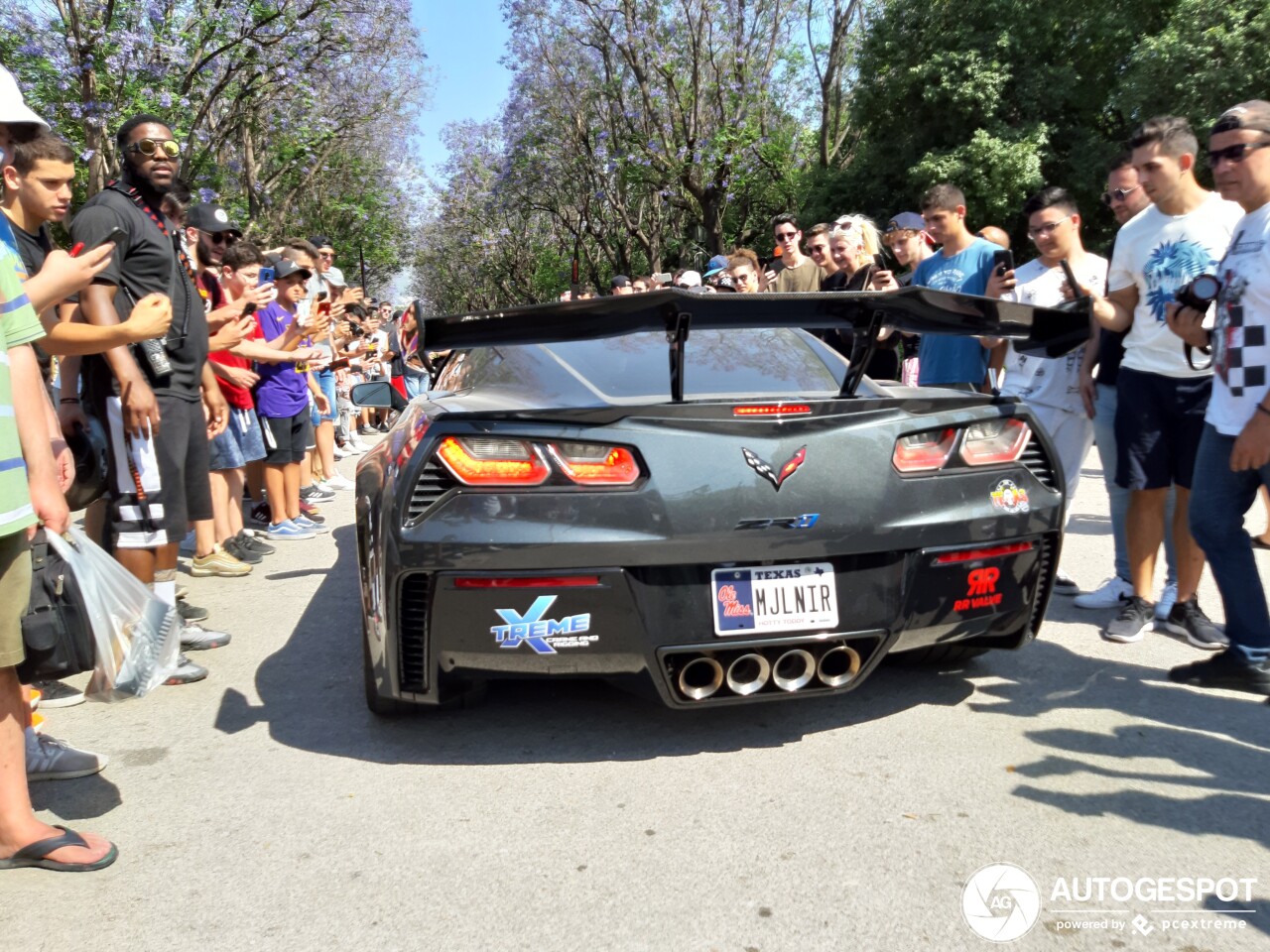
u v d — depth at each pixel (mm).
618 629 2648
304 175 24219
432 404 3143
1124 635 3871
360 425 15148
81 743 3133
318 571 5590
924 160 22938
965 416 2938
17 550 2268
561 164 30328
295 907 2148
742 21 22391
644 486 2625
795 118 28953
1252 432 2941
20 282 2320
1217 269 3250
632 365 3336
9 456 2199
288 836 2467
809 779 2699
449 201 39469
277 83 18656
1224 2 20453
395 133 28328
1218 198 3734
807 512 2674
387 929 2057
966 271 4773
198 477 4152
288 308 6734
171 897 2203
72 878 2301
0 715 2328
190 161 17469
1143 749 2855
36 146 3215
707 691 2727
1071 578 4723
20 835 2336
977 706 3203
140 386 3574
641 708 3242
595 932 2027
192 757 2988
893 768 2760
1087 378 4332
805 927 2027
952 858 2281
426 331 2570
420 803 2623
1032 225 4598
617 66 24953
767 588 2693
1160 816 2459
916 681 3447
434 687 2787
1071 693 3309
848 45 27859
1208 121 20125
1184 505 3848
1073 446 4551
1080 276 4594
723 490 2643
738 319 2805
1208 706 3180
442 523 2637
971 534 2861
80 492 3361
